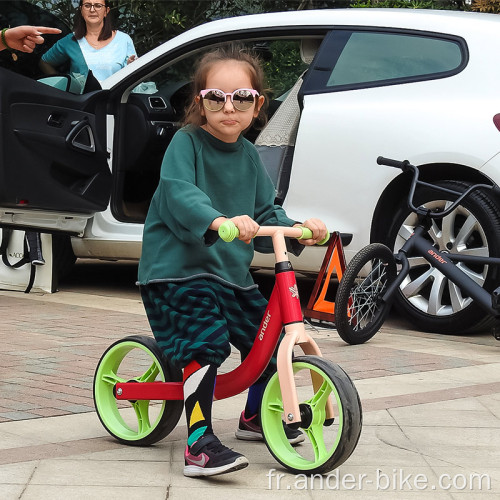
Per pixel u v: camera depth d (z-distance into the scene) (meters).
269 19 6.85
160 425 3.63
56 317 6.36
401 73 6.31
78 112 6.70
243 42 6.94
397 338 6.00
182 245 3.49
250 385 3.49
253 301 3.61
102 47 8.09
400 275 5.89
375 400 4.38
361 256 5.65
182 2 10.83
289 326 3.34
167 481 3.25
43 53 6.88
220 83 3.46
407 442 3.75
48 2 9.10
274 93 7.07
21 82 6.37
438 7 10.17
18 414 4.02
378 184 6.22
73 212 6.85
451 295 6.00
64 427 3.87
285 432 3.66
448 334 6.12
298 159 6.47
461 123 5.97
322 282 5.88
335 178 6.36
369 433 3.87
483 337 6.09
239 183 3.61
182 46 7.10
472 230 5.97
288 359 3.28
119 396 3.71
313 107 6.49
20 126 6.36
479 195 5.93
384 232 6.32
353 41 6.54
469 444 3.74
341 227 6.35
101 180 6.87
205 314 3.42
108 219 7.29
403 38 6.38
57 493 3.08
